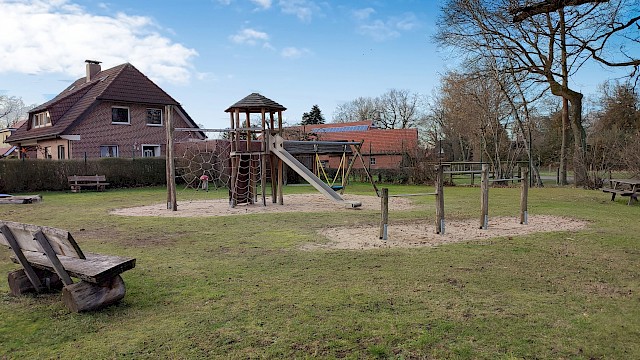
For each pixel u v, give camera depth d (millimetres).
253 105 12930
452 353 3084
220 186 22641
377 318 3711
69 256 3801
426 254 6215
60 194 18531
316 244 7020
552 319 3707
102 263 3953
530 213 11141
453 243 7066
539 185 22656
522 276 5051
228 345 3211
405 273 5168
